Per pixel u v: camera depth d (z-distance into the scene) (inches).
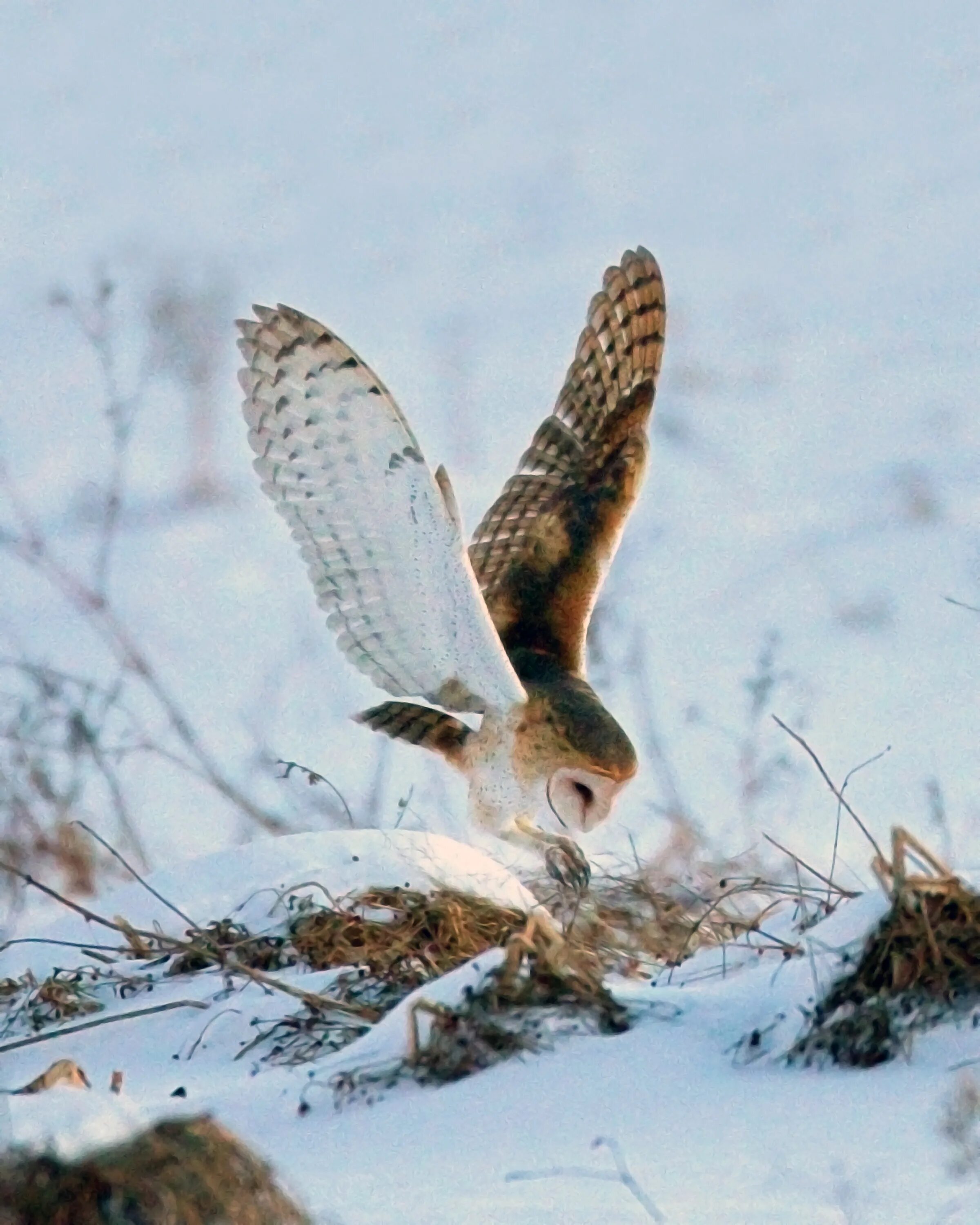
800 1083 347.3
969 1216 286.0
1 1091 315.9
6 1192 292.8
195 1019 419.8
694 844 506.6
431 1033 366.6
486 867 476.1
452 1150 329.1
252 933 457.1
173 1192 293.1
